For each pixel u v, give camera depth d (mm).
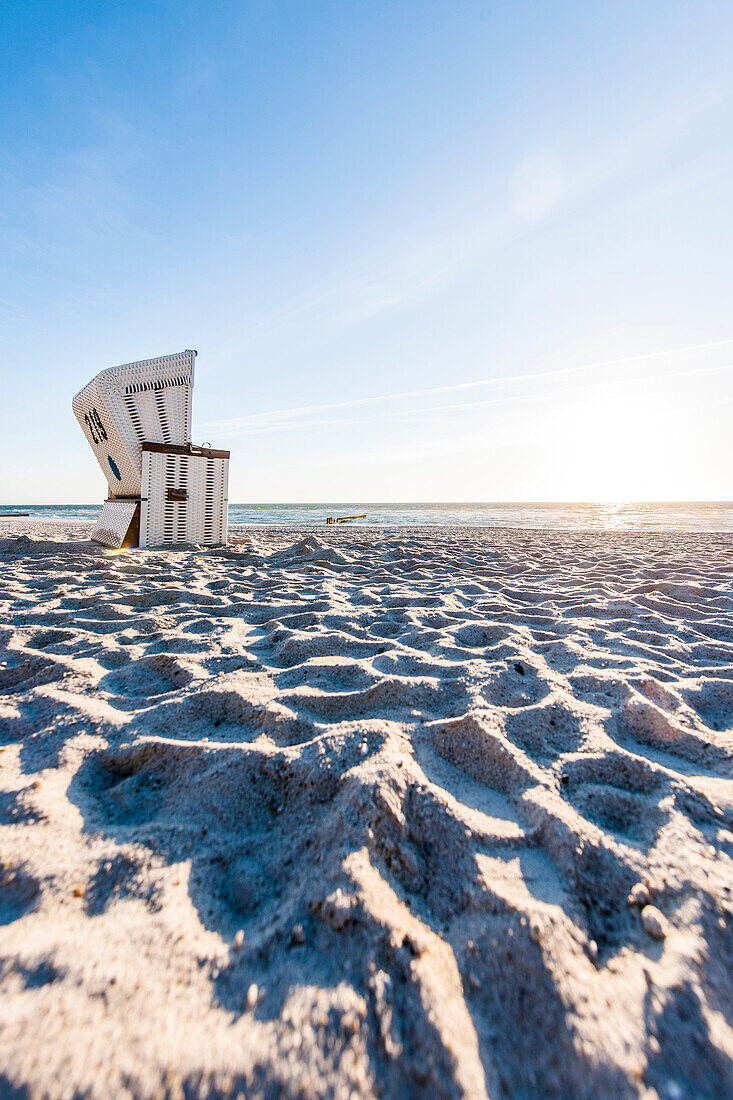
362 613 3383
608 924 978
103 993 775
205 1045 720
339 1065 705
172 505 6312
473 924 966
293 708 1817
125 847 1114
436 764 1493
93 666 2221
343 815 1191
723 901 968
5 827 1150
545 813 1243
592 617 3475
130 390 5957
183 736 1634
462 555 7246
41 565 4840
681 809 1279
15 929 893
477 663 2268
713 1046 736
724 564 6094
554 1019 790
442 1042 745
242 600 3771
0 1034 696
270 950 896
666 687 1986
